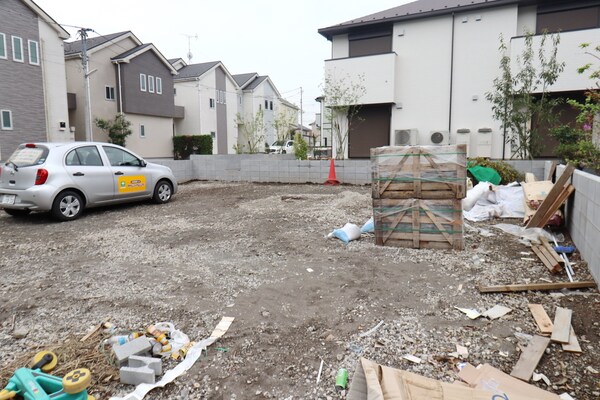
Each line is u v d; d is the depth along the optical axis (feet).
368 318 9.27
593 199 11.55
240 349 8.06
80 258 14.23
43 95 55.88
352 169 33.99
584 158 20.62
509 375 6.91
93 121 65.62
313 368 7.40
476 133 39.65
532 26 37.76
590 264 11.71
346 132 43.19
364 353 7.83
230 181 39.32
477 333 8.48
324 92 43.62
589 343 7.95
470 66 39.58
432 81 41.16
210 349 8.07
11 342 8.44
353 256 13.92
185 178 39.99
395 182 14.84
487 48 38.73
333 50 46.47
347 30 44.39
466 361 7.48
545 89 34.19
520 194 21.33
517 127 33.71
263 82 109.91
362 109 44.70
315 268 12.73
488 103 39.11
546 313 9.22
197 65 93.97
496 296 10.34
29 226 19.58
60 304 10.27
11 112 52.24
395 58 41.37
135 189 24.40
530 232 15.62
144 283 11.64
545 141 34.99
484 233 16.62
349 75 42.93
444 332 8.57
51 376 6.66
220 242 16.10
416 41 41.47
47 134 56.75
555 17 36.94
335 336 8.49
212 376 7.21
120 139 66.64
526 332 8.47
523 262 12.87
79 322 9.30
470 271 12.19
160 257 14.20
